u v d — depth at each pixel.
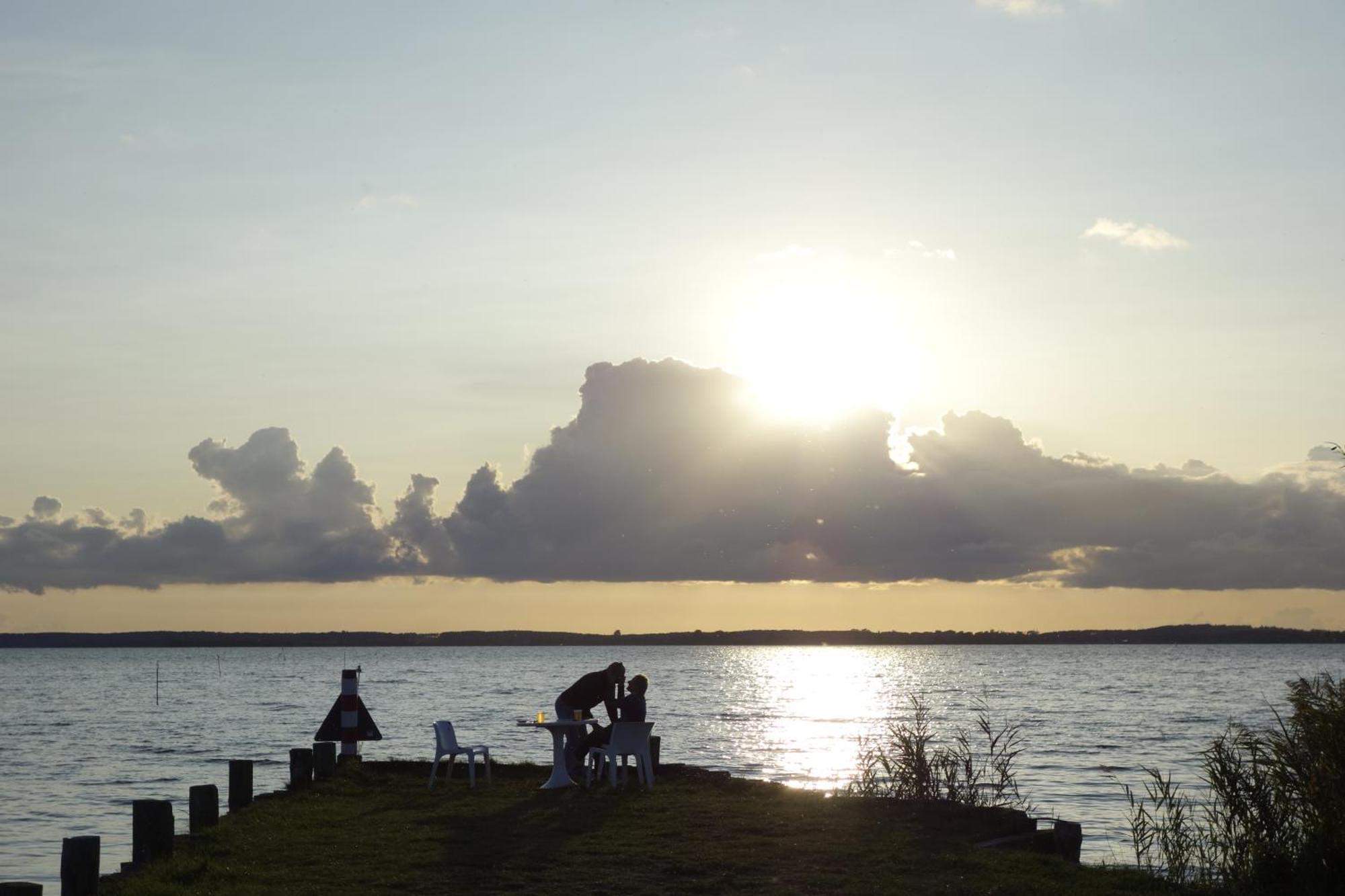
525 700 93.19
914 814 16.22
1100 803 31.73
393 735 54.47
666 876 12.45
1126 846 23.95
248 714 79.88
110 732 63.47
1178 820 14.93
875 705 90.75
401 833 14.95
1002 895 11.73
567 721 19.06
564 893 11.64
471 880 12.27
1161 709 82.25
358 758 21.97
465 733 55.31
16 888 9.92
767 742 54.56
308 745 54.16
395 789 19.11
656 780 19.78
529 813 16.45
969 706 87.25
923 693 111.31
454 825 15.59
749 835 14.77
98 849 11.15
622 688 19.81
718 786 19.28
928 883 12.20
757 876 12.47
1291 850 12.63
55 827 28.77
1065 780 38.03
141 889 11.83
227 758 47.41
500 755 42.47
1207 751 13.95
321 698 101.31
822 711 82.44
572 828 15.24
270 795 18.23
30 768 43.75
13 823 29.47
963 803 17.91
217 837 14.53
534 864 12.98
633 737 18.89
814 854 13.56
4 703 97.75
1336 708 13.20
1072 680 145.62
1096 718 72.44
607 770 20.25
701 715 78.62
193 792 15.16
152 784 37.59
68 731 64.75
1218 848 13.64
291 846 14.20
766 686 134.00
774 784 19.39
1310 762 13.05
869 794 18.38
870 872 12.70
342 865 13.05
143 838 13.18
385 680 148.50
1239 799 13.21
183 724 69.81
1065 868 13.35
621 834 14.81
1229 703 90.12
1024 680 146.50
